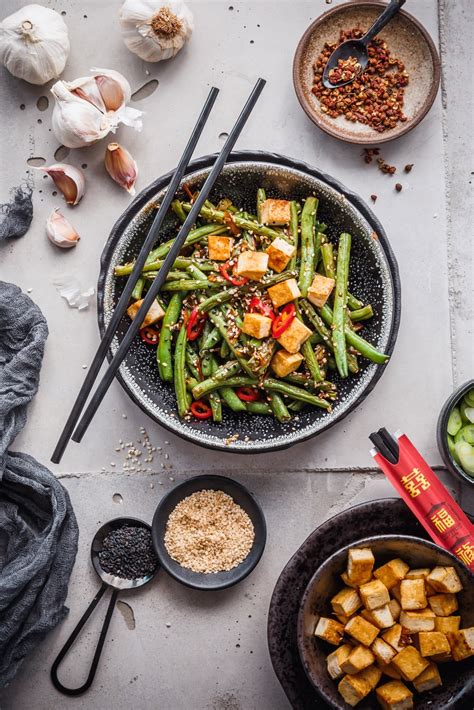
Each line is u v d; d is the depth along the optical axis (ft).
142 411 2.37
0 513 2.33
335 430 2.38
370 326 2.29
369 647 2.15
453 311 2.40
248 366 2.22
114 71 2.33
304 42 2.30
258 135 2.39
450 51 2.40
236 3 2.39
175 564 2.32
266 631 2.37
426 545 2.12
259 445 2.22
